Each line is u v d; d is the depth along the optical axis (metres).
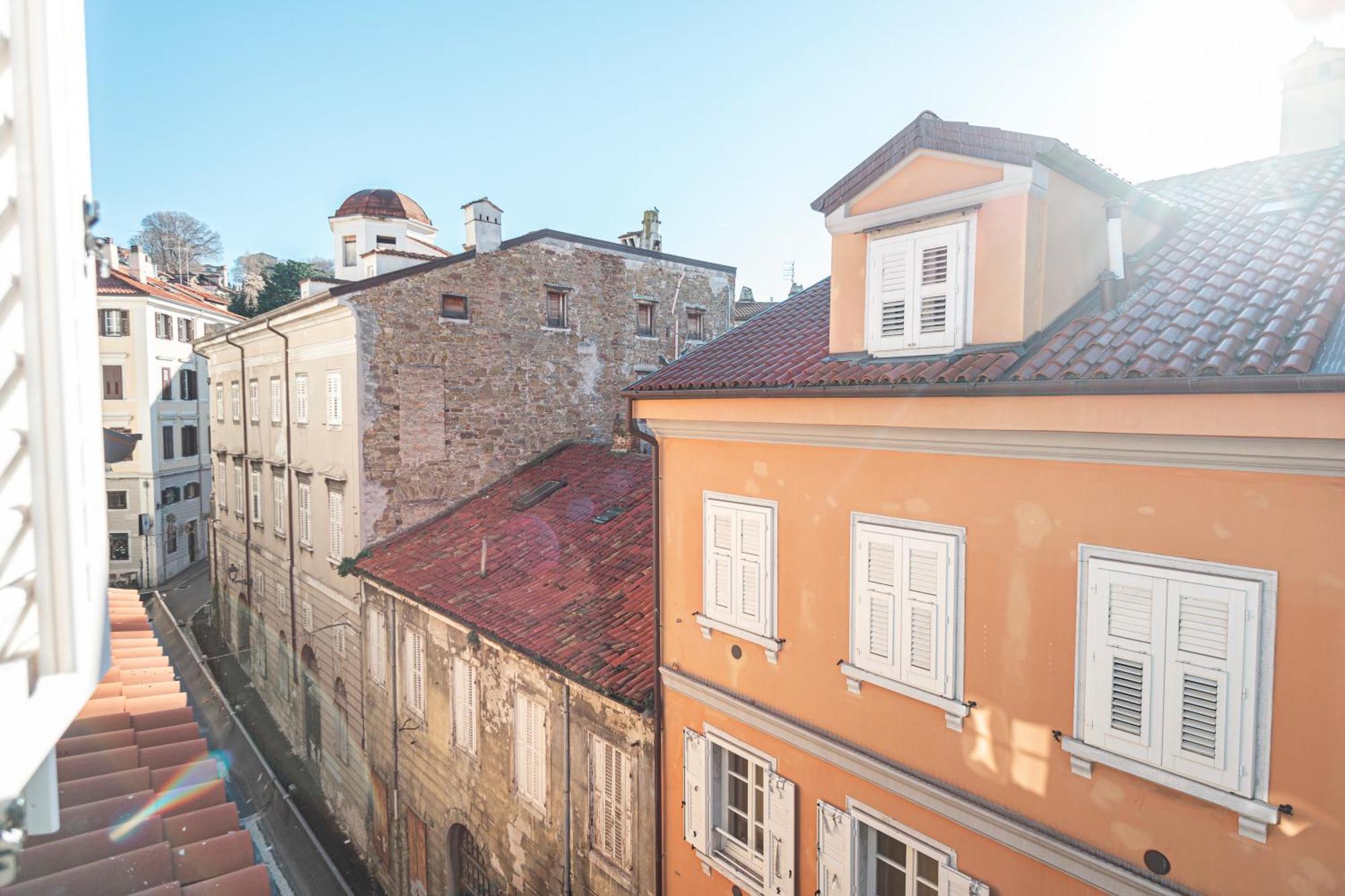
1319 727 4.42
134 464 33.81
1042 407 5.44
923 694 6.38
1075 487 5.45
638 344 22.36
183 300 36.53
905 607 6.53
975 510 6.07
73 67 2.33
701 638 8.76
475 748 12.62
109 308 33.66
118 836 5.19
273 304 45.38
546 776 10.94
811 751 7.41
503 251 19.28
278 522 22.05
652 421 9.09
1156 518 5.05
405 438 17.72
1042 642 5.65
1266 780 4.61
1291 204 7.11
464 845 13.27
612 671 9.85
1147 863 5.12
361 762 16.72
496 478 19.27
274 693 22.66
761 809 8.23
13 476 2.15
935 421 6.14
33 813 2.67
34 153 2.18
